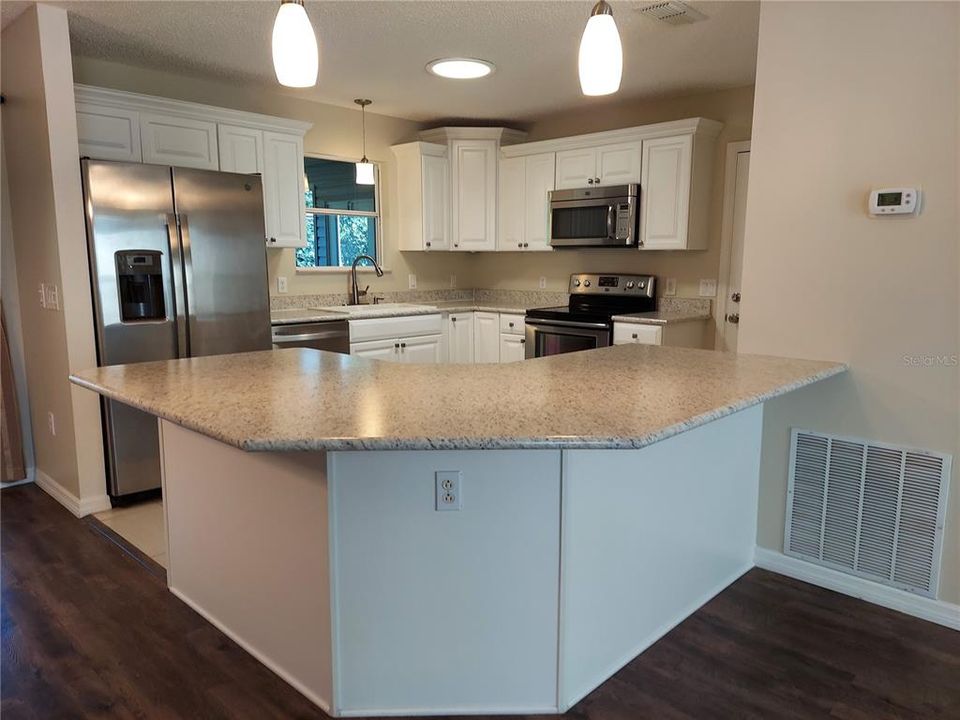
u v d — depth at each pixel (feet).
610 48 5.75
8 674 6.56
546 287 17.61
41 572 8.71
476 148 16.89
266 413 5.35
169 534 8.02
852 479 8.07
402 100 15.01
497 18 9.89
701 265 14.66
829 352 8.08
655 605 7.14
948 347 7.23
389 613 5.84
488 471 5.65
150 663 6.75
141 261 10.64
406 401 5.80
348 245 16.63
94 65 12.01
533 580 5.86
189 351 11.23
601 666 6.47
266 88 14.06
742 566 8.82
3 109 10.97
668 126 13.65
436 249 17.06
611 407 5.58
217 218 11.39
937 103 7.04
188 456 7.37
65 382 10.36
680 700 6.18
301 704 6.13
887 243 7.52
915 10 7.09
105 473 10.87
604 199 14.71
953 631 7.38
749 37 10.71
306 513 5.85
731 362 8.00
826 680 6.48
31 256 10.87
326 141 15.58
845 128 7.69
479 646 5.93
